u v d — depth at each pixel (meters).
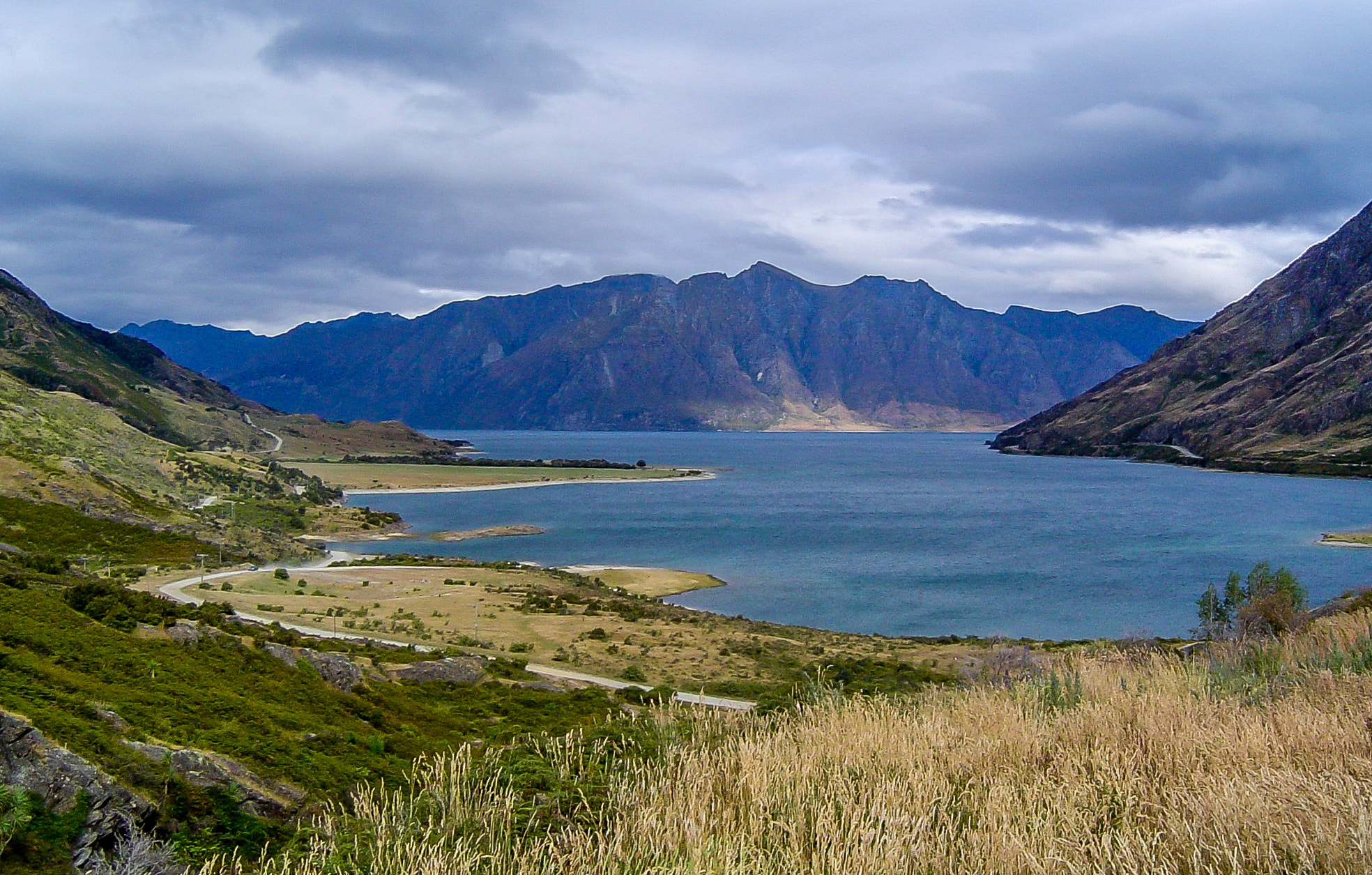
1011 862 6.05
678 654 49.78
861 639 59.31
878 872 6.06
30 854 11.13
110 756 13.44
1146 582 88.31
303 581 77.19
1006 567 99.00
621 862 6.56
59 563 44.41
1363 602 31.75
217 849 12.62
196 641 24.53
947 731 9.62
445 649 44.66
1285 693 11.27
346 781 16.50
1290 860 5.94
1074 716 9.77
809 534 130.38
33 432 106.00
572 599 73.81
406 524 141.62
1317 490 192.62
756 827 6.98
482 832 7.67
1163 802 7.13
